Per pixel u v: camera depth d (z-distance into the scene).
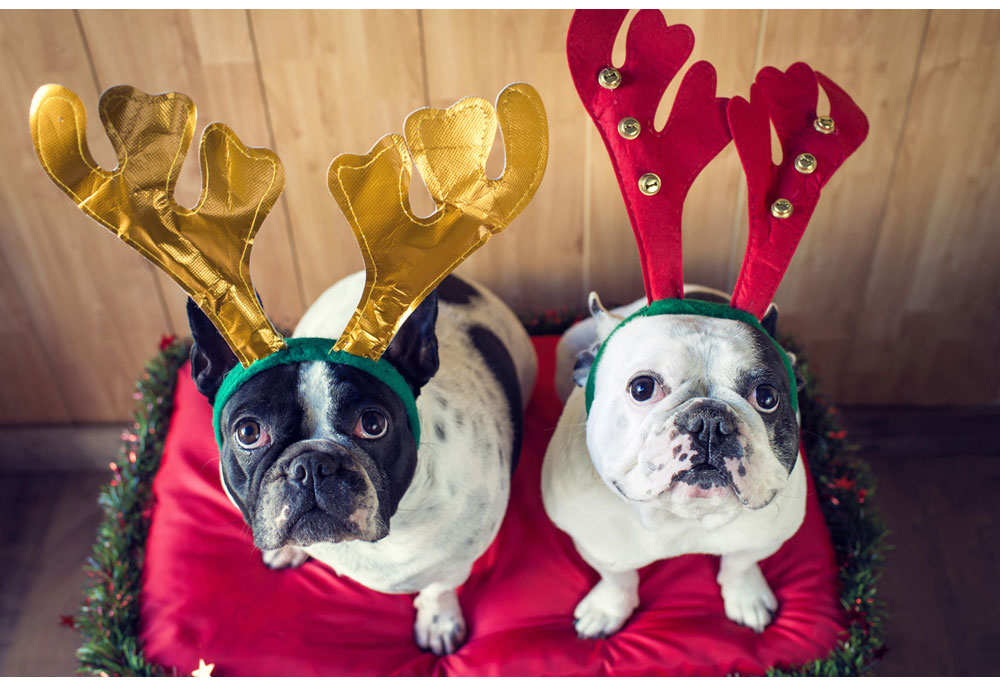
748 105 1.07
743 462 0.94
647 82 1.09
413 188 1.70
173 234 0.93
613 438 1.03
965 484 2.06
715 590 1.41
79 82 1.56
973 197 1.73
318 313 1.40
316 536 0.92
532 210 1.78
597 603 1.38
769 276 1.10
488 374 1.32
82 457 2.14
